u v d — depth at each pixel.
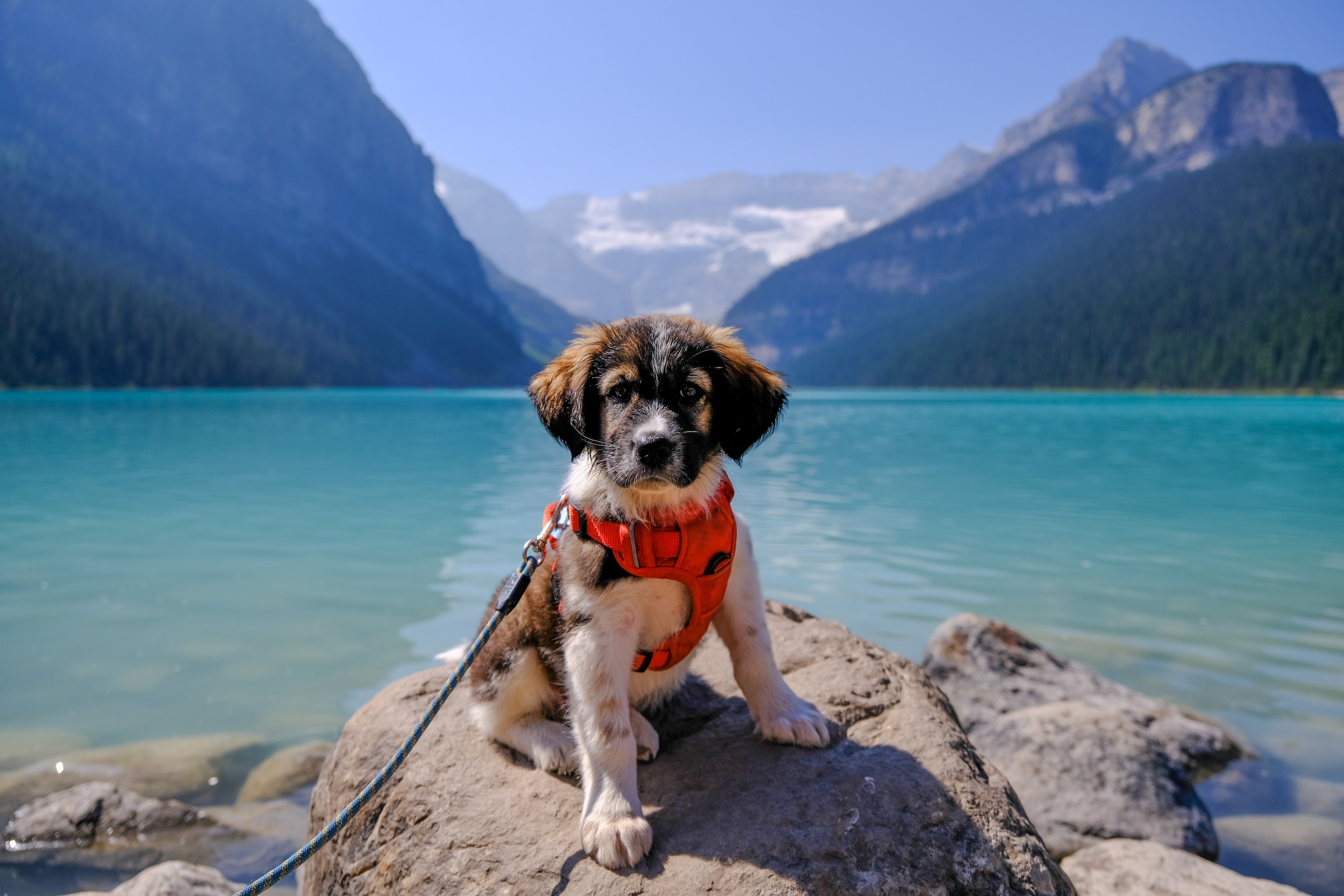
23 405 12.45
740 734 0.76
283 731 1.33
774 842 0.64
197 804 1.15
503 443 6.54
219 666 1.59
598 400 0.74
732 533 0.69
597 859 0.63
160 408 11.91
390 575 2.22
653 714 0.82
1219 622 1.86
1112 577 2.22
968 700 1.35
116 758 1.24
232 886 0.93
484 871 0.66
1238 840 1.08
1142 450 6.08
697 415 0.71
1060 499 3.57
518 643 0.76
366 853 0.73
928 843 0.64
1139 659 1.64
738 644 0.74
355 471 4.53
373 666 1.59
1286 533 2.86
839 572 2.24
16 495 3.61
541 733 0.76
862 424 9.54
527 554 0.70
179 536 2.72
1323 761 1.24
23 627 1.80
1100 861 0.96
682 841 0.65
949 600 1.99
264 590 2.08
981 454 5.71
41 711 1.40
